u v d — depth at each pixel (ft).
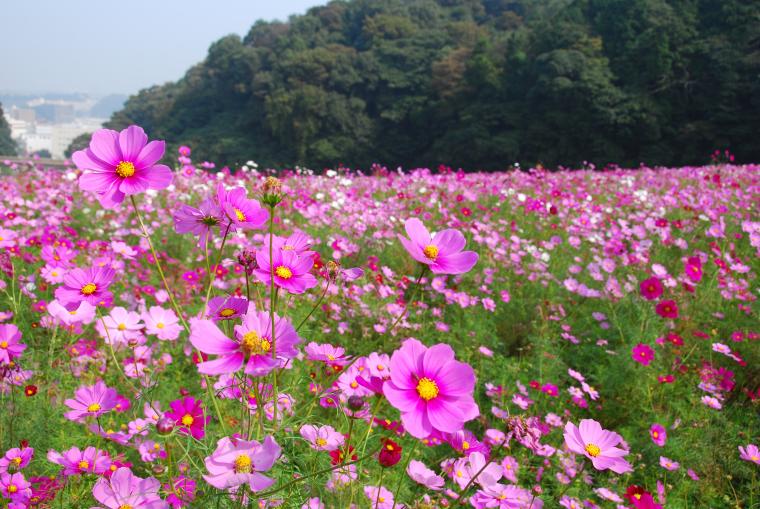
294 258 4.27
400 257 15.34
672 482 8.12
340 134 167.12
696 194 23.31
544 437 8.39
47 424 6.63
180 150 22.59
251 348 3.44
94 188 3.92
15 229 14.32
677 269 14.89
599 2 132.16
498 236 16.72
